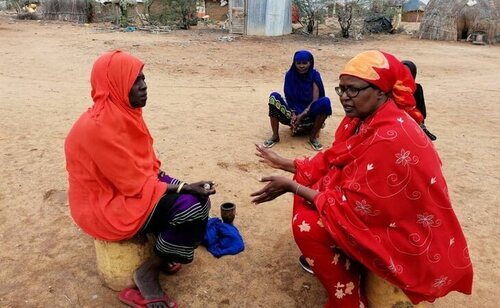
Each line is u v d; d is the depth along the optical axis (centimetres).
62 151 519
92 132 247
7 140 551
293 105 568
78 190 268
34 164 479
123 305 277
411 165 221
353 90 231
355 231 232
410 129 225
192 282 300
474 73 1275
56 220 370
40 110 693
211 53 1379
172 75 1051
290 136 606
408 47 1814
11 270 307
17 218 371
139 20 2383
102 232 265
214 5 3014
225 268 316
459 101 895
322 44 1761
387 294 252
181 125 636
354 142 242
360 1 2062
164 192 260
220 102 796
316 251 253
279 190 261
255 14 1944
